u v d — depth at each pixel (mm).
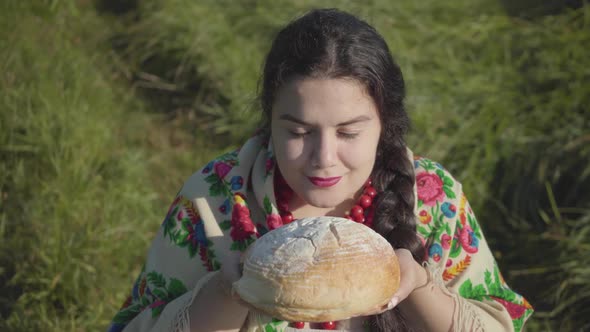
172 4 4832
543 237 3492
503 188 3762
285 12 4684
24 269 3217
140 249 3500
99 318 3127
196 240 1868
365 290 1428
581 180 3570
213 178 1912
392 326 1731
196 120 4387
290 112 1573
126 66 4660
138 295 1935
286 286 1421
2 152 3678
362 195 1833
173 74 4613
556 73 4105
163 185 4008
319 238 1470
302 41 1581
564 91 4027
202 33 4574
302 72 1540
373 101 1605
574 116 3877
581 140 3709
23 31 4383
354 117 1562
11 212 3436
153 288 1881
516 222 3686
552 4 4641
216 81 4414
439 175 1951
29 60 4164
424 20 4625
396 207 1796
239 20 4742
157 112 4438
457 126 3979
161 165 4113
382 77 1620
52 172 3650
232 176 1886
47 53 4316
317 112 1547
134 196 3711
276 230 1544
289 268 1434
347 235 1485
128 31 4816
